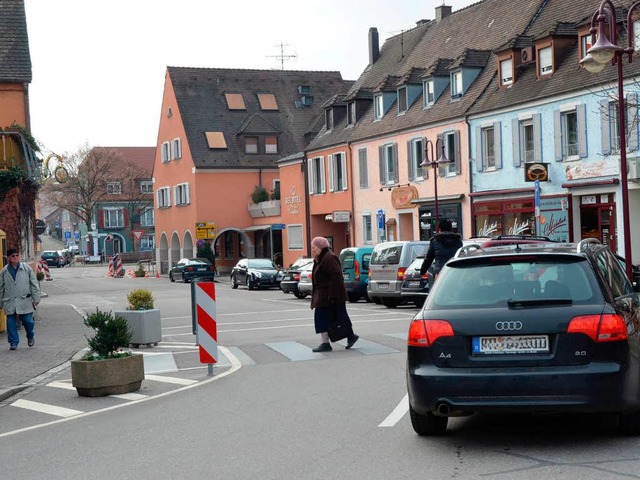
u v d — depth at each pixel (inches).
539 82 1374.3
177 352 674.2
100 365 466.9
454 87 1617.9
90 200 3567.9
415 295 974.4
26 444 344.5
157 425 364.5
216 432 339.9
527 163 1325.0
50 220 6003.9
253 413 378.3
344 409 373.1
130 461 297.7
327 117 2155.5
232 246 2714.1
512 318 282.4
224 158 2564.0
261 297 1449.3
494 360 282.4
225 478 265.6
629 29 733.9
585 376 272.8
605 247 345.1
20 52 1220.5
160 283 2237.9
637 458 265.3
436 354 288.4
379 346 617.6
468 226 1546.5
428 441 303.0
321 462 279.4
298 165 2242.9
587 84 1237.1
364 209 1915.6
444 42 1865.2
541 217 1348.4
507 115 1430.9
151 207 4025.6
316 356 585.6
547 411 277.4
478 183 1514.5
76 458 309.1
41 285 2182.6
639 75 1150.3
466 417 344.2
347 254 1184.8
